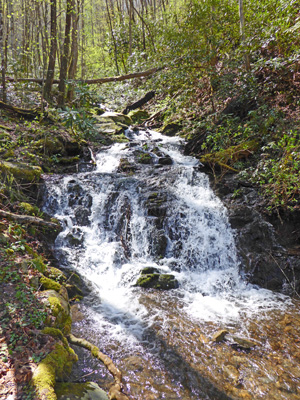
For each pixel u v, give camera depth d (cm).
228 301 486
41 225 563
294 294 507
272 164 629
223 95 891
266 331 403
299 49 736
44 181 690
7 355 275
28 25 1344
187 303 473
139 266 568
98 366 323
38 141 817
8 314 322
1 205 530
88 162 854
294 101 756
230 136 837
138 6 2531
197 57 922
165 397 293
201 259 589
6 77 1100
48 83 1134
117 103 1498
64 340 325
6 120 891
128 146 968
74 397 262
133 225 630
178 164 866
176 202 658
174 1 1456
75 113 689
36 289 381
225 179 732
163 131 1154
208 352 360
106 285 519
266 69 846
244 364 342
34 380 253
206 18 941
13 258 418
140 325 410
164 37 1050
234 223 615
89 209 667
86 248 592
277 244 585
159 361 343
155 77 1037
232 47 1037
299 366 340
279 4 816
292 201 603
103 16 2267
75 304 446
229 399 296
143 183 723
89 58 1784
